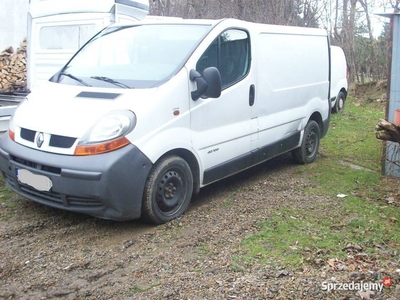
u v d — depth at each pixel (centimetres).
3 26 1293
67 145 448
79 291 369
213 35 544
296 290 363
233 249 439
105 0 780
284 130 679
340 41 1712
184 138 500
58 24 822
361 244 456
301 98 713
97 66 556
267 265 408
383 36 1652
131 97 472
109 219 462
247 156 601
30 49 859
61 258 423
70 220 504
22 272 398
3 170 504
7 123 583
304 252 435
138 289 370
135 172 451
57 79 555
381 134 566
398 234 485
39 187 458
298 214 532
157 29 571
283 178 676
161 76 503
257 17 1695
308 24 1706
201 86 505
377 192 625
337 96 1251
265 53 623
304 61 717
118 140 442
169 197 498
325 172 711
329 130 1038
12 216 511
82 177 433
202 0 1820
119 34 586
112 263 415
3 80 1109
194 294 359
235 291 362
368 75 1688
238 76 577
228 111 559
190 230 482
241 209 543
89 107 470
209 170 543
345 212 543
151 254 432
